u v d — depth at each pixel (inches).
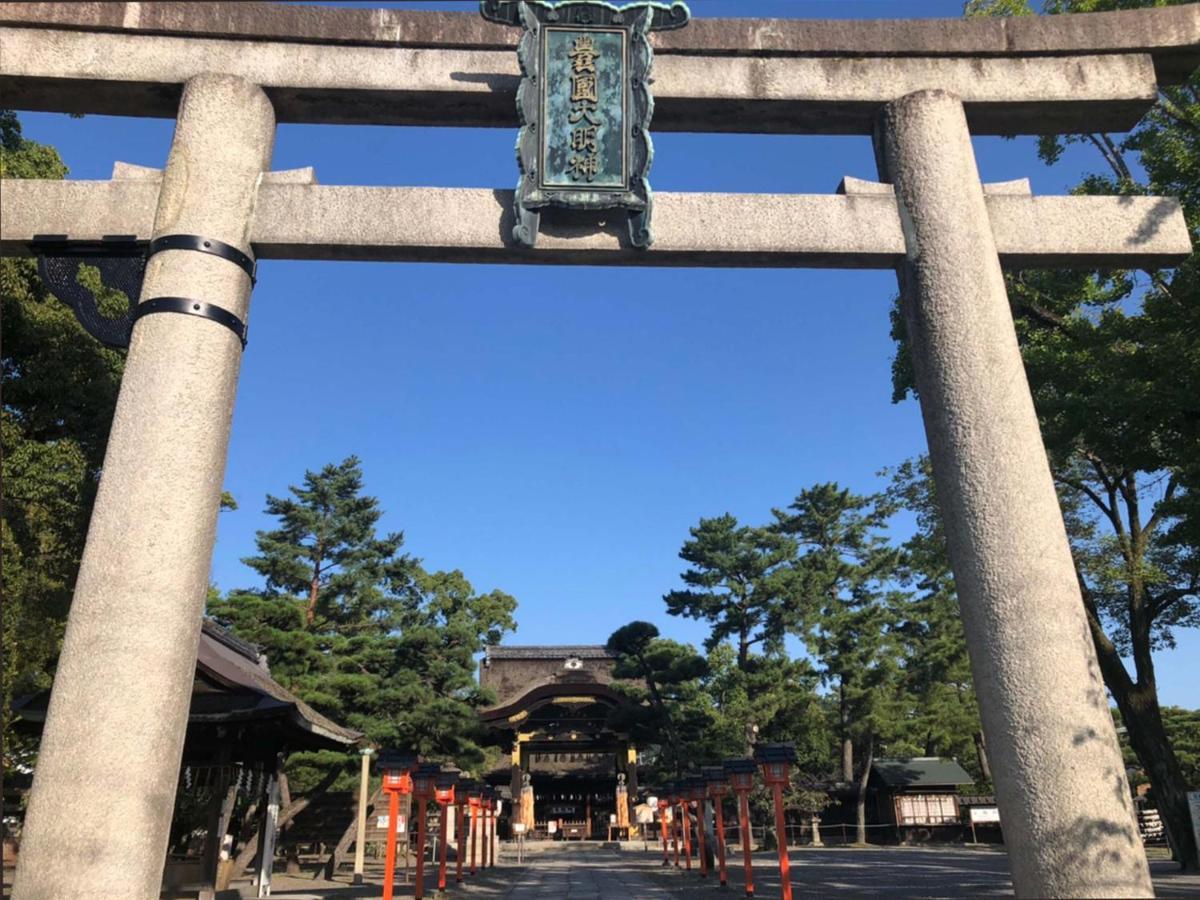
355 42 289.1
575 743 2285.9
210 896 583.5
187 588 236.1
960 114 291.0
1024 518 240.1
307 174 280.1
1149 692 892.6
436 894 798.5
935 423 260.8
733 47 292.7
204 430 248.7
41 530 496.4
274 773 751.1
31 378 528.7
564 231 276.7
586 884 971.9
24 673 482.6
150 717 221.9
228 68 285.3
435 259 281.6
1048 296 769.6
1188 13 301.7
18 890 207.0
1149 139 601.3
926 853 1434.5
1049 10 726.5
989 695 232.5
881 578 1856.5
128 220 270.2
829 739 1847.9
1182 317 534.3
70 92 285.9
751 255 279.0
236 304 265.6
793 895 713.0
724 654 1716.3
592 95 279.9
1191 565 868.0
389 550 1744.6
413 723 1203.9
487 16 285.4
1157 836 1574.8
